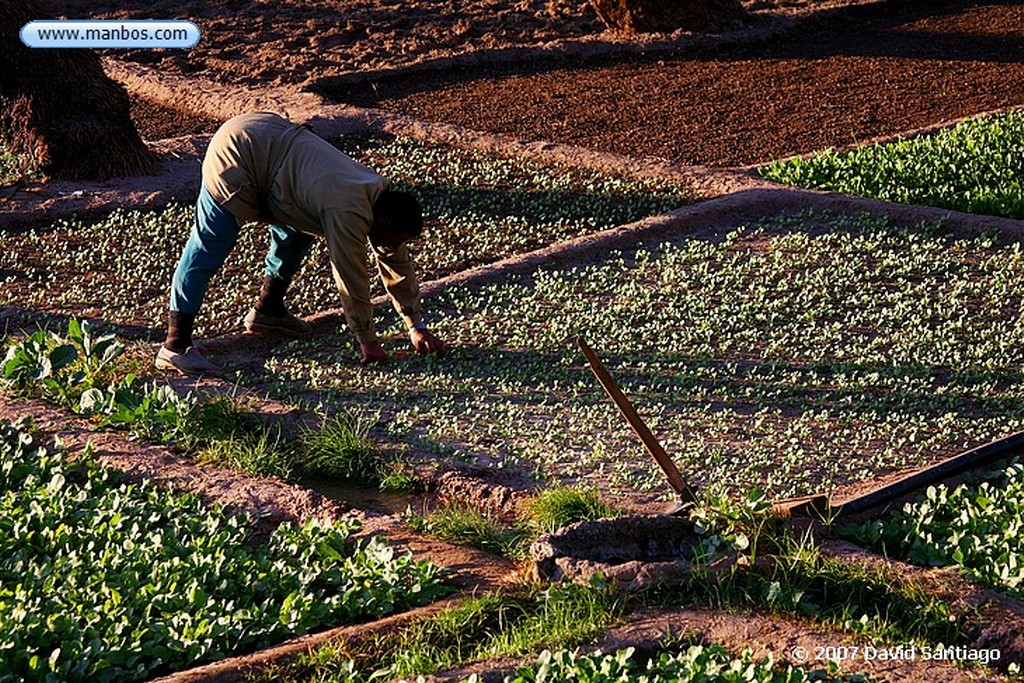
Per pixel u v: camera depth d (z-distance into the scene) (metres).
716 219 33.31
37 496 18.23
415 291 24.97
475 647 14.92
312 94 45.16
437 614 15.27
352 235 22.88
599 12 54.81
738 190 35.34
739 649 14.48
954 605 15.16
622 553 16.41
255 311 26.03
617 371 24.33
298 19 56.72
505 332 26.33
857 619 15.09
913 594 15.32
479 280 29.28
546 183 36.66
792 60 51.91
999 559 16.38
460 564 16.94
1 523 17.33
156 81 47.06
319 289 29.28
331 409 22.73
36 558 16.88
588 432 21.80
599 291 28.64
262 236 32.78
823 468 20.30
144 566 16.23
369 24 55.66
